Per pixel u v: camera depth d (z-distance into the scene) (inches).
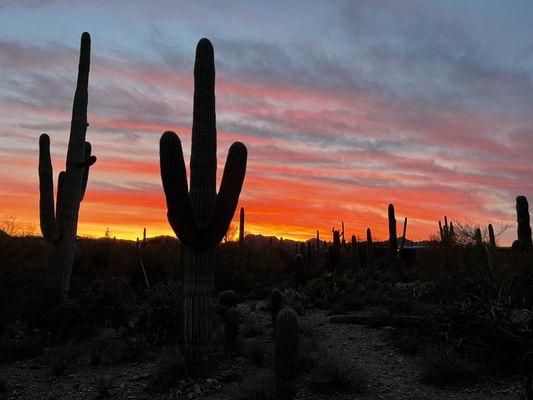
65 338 432.5
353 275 769.6
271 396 265.9
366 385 305.0
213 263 334.0
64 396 296.7
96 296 456.1
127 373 341.7
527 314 342.6
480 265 514.9
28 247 484.4
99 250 743.1
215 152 339.0
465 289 447.2
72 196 553.9
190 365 318.0
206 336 322.0
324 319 526.0
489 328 335.3
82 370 352.5
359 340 423.5
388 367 343.9
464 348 336.8
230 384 309.7
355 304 582.9
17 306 445.7
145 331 411.8
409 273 858.1
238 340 395.9
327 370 302.2
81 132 574.6
